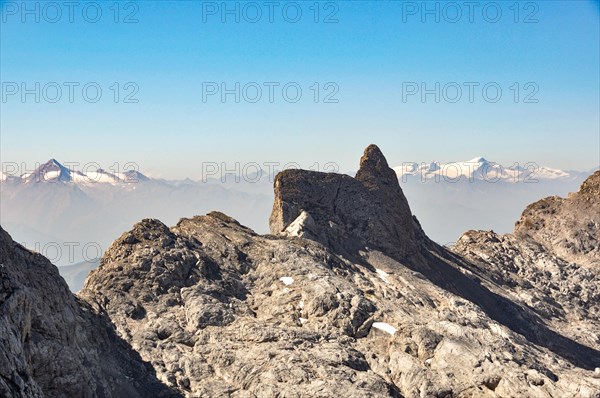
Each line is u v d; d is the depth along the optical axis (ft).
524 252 619.26
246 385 297.33
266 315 355.97
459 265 560.20
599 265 607.37
